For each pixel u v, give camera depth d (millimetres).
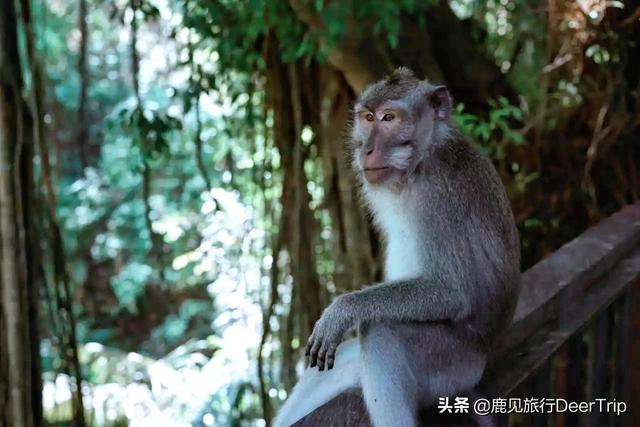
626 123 6738
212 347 9820
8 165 5266
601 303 3600
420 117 3277
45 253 6324
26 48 5348
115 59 12484
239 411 7918
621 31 6582
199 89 6664
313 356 3180
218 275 9258
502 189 3307
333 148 6797
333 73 6672
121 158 12148
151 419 8367
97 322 12133
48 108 7734
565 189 6883
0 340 5422
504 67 7773
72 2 11773
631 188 6824
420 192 3262
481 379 3156
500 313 3160
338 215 6988
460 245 3164
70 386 6062
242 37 6500
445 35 7043
